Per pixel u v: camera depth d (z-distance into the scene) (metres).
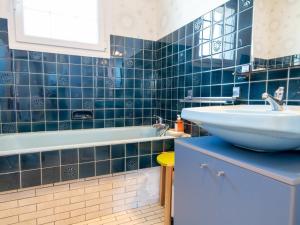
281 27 1.17
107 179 1.58
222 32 1.56
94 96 2.26
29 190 1.35
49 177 1.34
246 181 0.70
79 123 2.21
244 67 1.37
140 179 1.71
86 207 1.53
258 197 0.66
